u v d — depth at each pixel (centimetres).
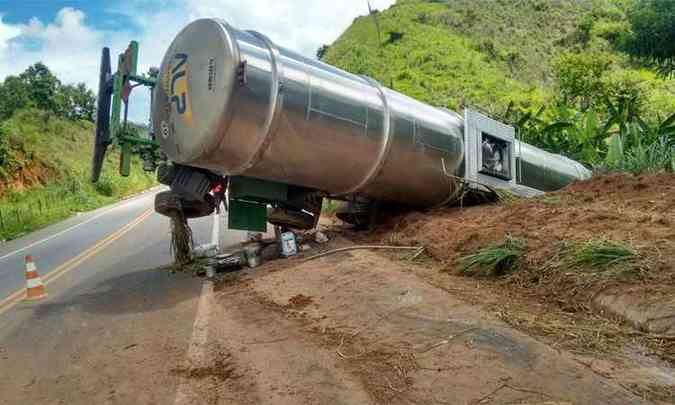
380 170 845
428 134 889
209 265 786
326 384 377
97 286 811
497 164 1027
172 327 557
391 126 830
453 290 524
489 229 686
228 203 866
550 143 1619
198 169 810
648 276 431
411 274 600
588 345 369
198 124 696
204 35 709
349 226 1113
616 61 5266
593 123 1540
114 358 484
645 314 388
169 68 751
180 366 448
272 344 471
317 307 559
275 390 379
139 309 644
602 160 1414
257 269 776
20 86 5303
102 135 891
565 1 7869
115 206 3152
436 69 6278
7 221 2361
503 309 454
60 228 2067
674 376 321
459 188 950
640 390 307
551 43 6894
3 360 507
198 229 1443
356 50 7194
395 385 360
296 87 722
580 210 666
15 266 1177
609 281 441
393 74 6306
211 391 393
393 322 474
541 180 1166
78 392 418
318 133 749
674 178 774
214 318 571
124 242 1360
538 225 649
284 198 830
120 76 844
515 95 5000
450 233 748
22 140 3722
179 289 726
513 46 6825
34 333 586
